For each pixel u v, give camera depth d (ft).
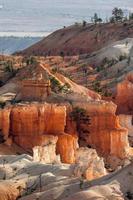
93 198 393.70
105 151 592.60
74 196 398.21
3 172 460.96
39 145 554.87
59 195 410.93
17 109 571.69
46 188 427.74
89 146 591.37
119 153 590.55
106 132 594.65
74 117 593.42
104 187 406.00
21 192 431.84
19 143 566.36
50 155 540.93
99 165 464.24
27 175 456.86
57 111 578.25
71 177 443.73
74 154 561.02
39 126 572.51
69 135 568.00
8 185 433.89
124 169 424.87
